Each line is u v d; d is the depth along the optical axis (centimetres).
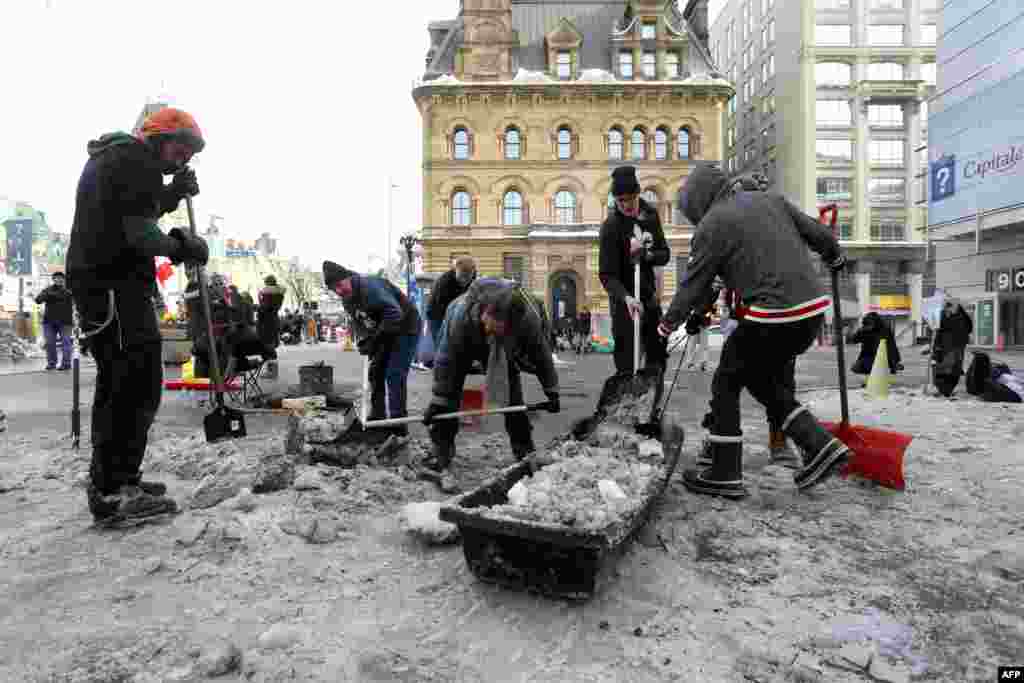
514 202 3950
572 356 2161
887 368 861
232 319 823
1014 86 2098
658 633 228
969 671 207
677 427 424
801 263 351
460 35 3984
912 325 3875
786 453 465
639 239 489
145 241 316
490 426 632
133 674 204
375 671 205
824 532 325
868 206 4844
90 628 232
